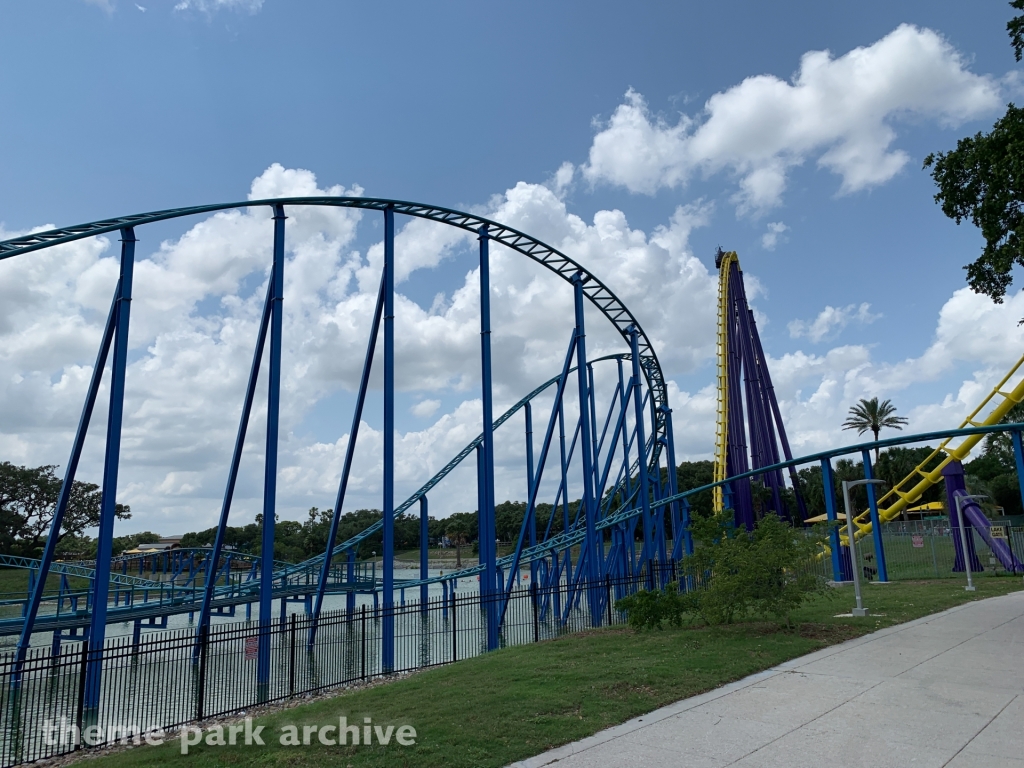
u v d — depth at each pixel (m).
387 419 24.89
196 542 101.31
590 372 43.56
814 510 88.12
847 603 24.27
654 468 49.66
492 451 29.44
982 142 20.72
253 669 20.05
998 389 42.25
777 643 16.28
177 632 35.16
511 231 32.03
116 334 19.97
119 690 17.88
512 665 15.25
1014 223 20.56
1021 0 19.47
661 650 16.14
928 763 8.05
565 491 44.09
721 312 68.00
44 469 74.31
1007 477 78.19
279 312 22.84
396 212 28.58
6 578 64.81
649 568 31.73
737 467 65.38
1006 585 29.47
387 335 25.88
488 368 29.86
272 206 24.61
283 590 38.16
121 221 20.62
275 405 21.97
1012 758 8.12
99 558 18.34
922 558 45.19
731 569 19.50
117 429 19.34
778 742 8.98
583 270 35.47
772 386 71.69
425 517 47.12
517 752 8.98
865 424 75.12
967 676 12.44
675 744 9.06
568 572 41.75
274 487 21.48
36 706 16.17
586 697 11.62
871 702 10.81
